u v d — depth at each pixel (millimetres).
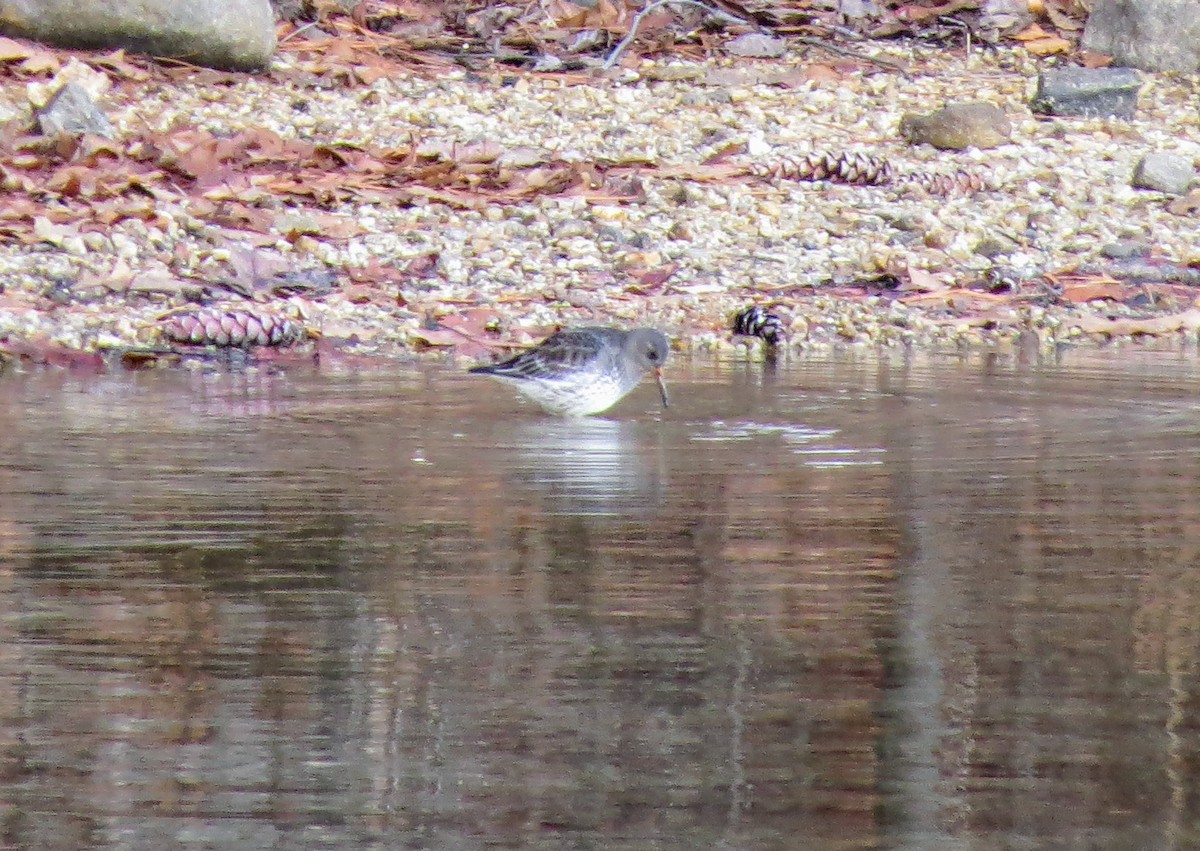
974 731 7809
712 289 20250
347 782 7289
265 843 6840
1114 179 25391
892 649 8766
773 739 7742
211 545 10461
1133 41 31203
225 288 18844
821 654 8695
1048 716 7992
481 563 10148
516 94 27156
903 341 19094
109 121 23234
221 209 20625
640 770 7418
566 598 9508
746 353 18312
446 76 27844
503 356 17672
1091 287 20969
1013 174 25219
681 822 7020
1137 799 7215
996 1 32844
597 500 11648
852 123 27219
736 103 27672
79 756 7539
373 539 10633
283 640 8820
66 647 8727
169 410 14539
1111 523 11078
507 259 20531
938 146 26375
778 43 30703
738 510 11391
